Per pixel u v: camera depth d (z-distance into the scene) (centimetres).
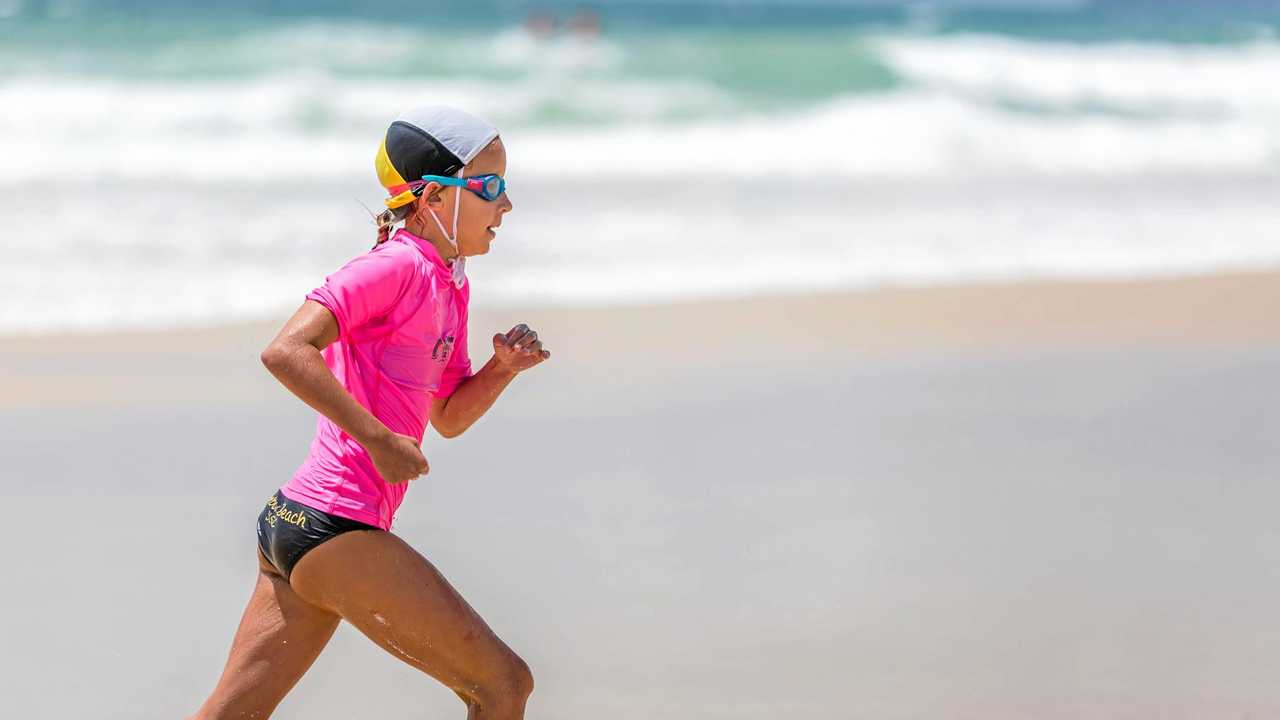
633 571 1958
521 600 1844
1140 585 1911
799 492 2298
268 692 1243
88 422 2627
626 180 5088
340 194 4731
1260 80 7962
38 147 5131
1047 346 3288
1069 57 8675
